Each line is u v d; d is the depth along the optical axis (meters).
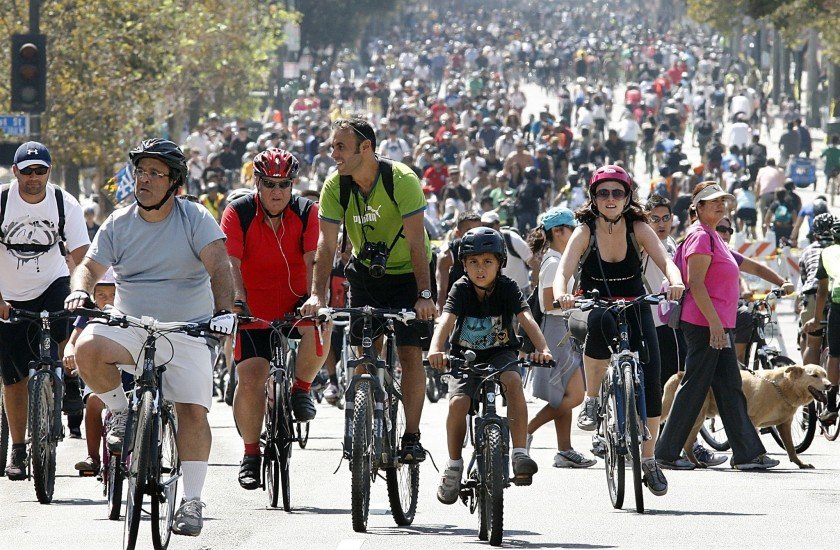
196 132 128.50
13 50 55.78
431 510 28.52
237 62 143.75
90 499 29.50
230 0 134.38
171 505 23.03
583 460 34.62
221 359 53.03
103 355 22.50
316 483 31.73
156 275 23.08
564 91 192.25
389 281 26.94
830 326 39.41
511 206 90.12
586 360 29.77
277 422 27.50
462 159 124.56
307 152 142.38
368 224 26.70
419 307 25.78
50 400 28.98
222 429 43.06
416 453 26.03
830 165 125.31
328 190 26.77
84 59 85.81
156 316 23.03
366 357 25.48
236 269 27.44
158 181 22.72
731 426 33.88
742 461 33.94
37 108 55.78
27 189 30.28
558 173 117.81
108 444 24.75
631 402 27.48
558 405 34.44
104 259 23.00
